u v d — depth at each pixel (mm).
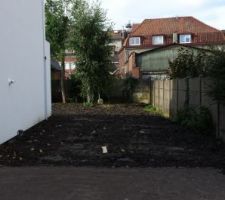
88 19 30062
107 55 30500
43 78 19453
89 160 10117
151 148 11820
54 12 34094
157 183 7941
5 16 12914
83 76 30312
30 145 12320
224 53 12008
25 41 15680
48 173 8711
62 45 34062
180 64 21141
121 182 8000
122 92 33594
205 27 71500
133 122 18812
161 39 70500
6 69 13086
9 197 7059
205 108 14359
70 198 7016
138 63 46344
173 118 19219
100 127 16859
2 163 9719
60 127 16844
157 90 26094
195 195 7195
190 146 12094
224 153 10922
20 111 14945
